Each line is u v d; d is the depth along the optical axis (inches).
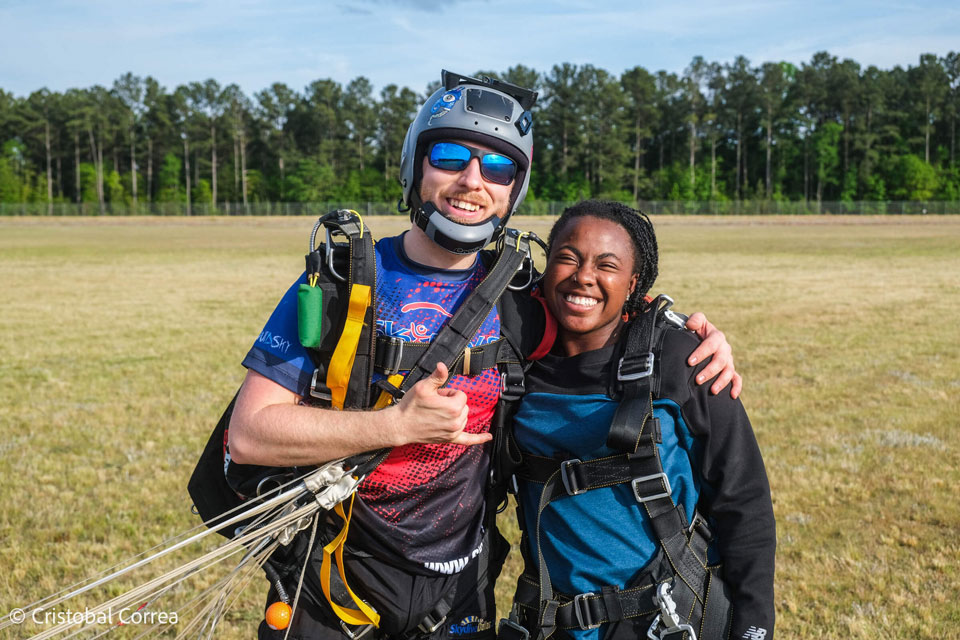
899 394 291.1
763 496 70.1
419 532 72.0
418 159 72.3
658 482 68.7
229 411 73.8
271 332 69.8
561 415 72.2
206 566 67.3
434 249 73.8
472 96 70.8
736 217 2600.9
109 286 664.4
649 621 70.1
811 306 522.6
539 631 72.5
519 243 75.2
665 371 69.9
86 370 334.3
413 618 73.6
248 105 3644.2
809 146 3380.9
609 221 72.3
